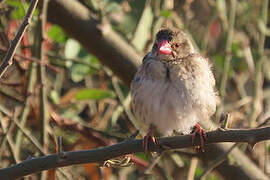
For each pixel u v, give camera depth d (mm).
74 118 11383
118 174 12023
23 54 11078
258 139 7434
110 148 7707
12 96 11320
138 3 12266
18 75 12125
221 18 12172
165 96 8734
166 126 8992
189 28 13180
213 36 13094
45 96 10289
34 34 11422
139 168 11656
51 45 12055
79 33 10484
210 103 8977
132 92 9047
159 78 8742
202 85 8828
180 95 8734
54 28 11016
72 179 11242
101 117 13195
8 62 7586
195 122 8969
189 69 8852
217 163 9727
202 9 13398
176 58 9062
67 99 11461
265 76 14375
